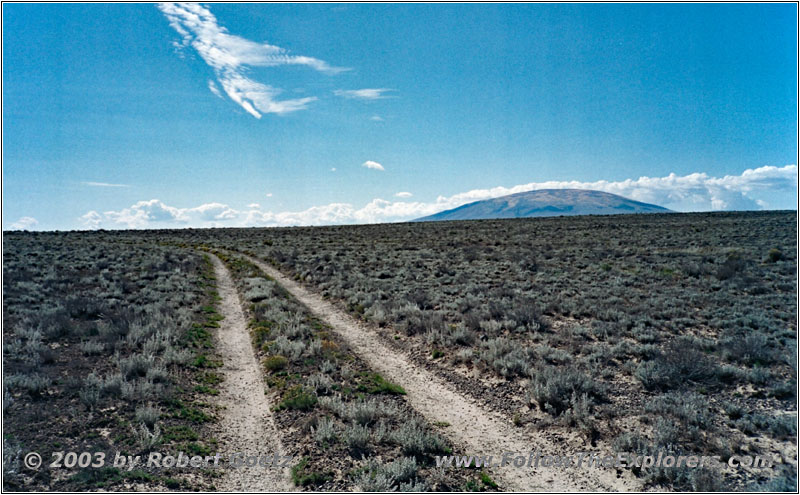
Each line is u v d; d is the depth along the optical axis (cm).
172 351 1259
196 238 6488
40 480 633
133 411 885
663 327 1548
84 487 629
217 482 690
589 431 862
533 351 1290
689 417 877
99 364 1151
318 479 700
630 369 1152
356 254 4262
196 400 997
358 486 682
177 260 3619
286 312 1912
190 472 705
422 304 2008
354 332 1706
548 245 4347
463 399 1072
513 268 3012
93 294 2052
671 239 4362
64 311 1628
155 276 2783
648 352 1242
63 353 1220
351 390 1081
